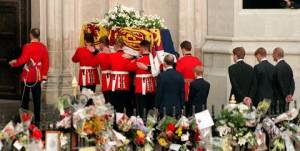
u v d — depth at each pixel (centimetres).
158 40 4219
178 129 3406
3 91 4800
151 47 4194
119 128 3388
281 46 4544
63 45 4622
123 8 4312
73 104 3347
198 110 3812
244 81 3959
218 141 3438
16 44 4759
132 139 3400
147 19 4294
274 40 4544
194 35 4656
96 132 3322
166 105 3747
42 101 4597
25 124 3300
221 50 4547
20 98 4775
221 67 4566
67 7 4609
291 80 4041
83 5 4653
